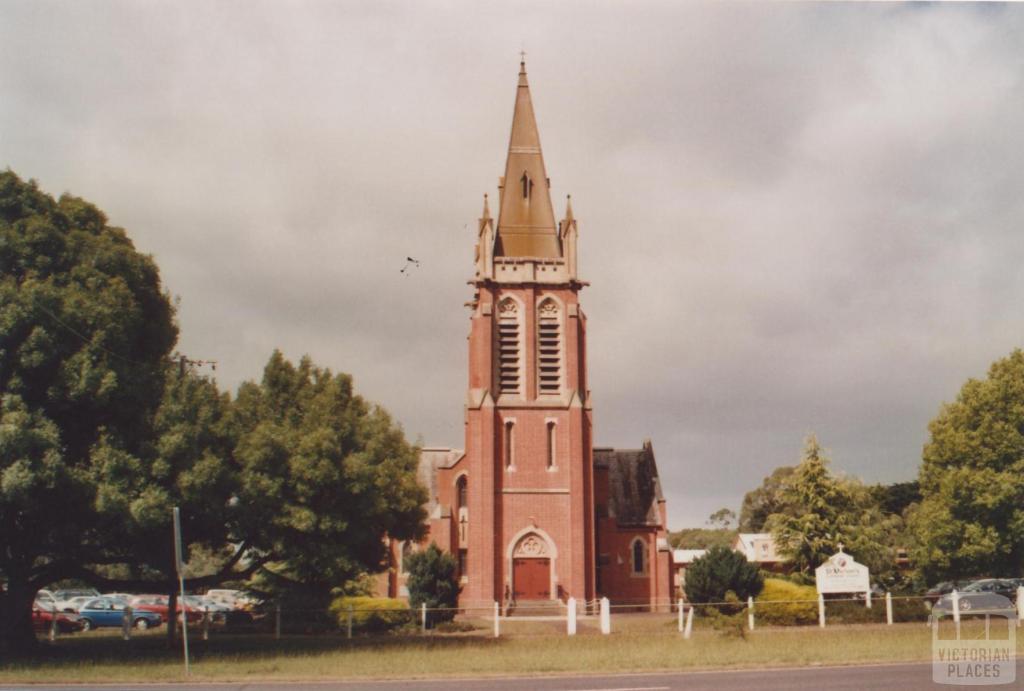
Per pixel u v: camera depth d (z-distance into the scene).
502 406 63.59
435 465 78.75
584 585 61.72
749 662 29.61
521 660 30.62
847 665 29.00
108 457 33.91
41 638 45.06
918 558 62.78
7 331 33.28
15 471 32.09
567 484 62.91
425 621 50.88
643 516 72.69
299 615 49.28
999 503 57.31
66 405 34.91
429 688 24.75
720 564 53.25
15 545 37.25
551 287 65.25
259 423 38.81
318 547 39.06
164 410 35.69
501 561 61.84
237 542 40.53
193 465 34.75
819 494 66.75
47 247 35.53
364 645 39.16
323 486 38.28
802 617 46.56
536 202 67.31
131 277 37.66
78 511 35.28
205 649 38.12
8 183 35.78
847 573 46.84
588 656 31.44
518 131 68.75
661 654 31.75
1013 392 58.19
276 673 28.84
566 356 64.50
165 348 40.34
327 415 40.34
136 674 28.91
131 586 39.38
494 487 62.47
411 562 59.25
